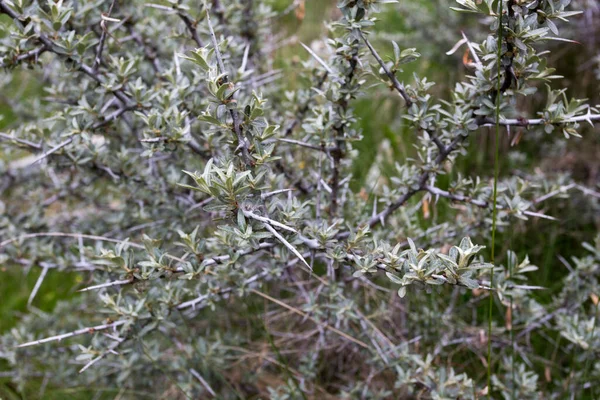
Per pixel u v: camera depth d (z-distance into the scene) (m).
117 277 0.70
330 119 0.67
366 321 0.74
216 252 0.69
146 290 0.68
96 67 0.68
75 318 0.90
